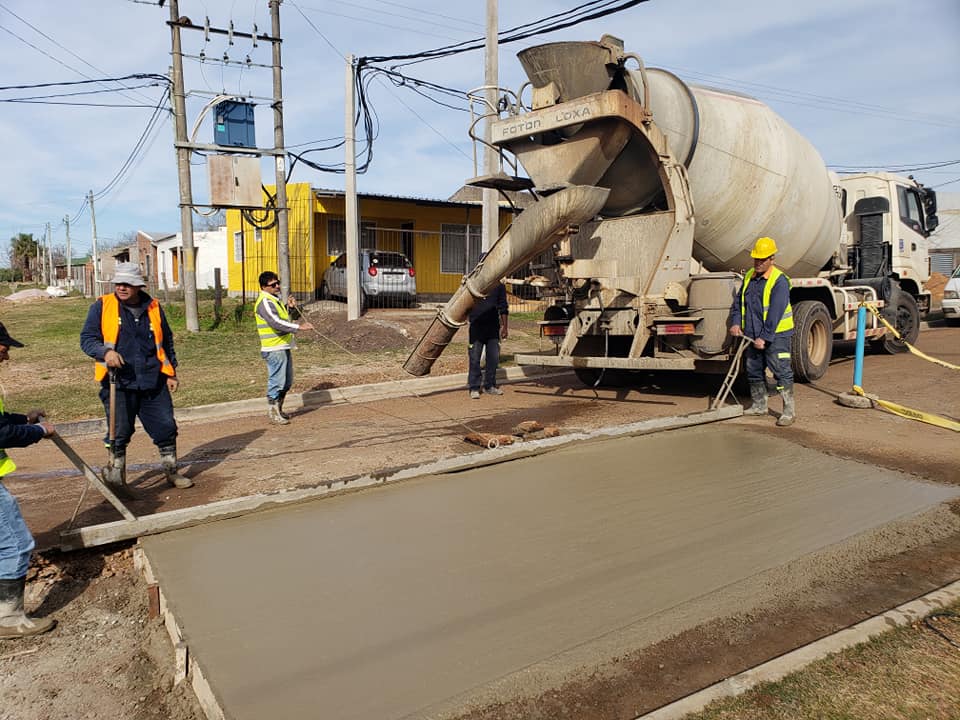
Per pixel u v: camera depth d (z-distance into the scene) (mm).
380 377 10781
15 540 3539
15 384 10539
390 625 3311
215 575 3854
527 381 11062
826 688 2789
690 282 7871
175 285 37312
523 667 2969
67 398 9656
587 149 7527
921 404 8125
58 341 14445
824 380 9906
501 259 8047
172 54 14797
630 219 8234
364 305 19031
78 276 53906
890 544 4238
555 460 5961
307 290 20625
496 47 12445
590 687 2840
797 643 3170
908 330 12812
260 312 7973
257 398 9297
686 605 3482
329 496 5059
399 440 7035
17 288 49188
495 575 3809
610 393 9672
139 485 5711
